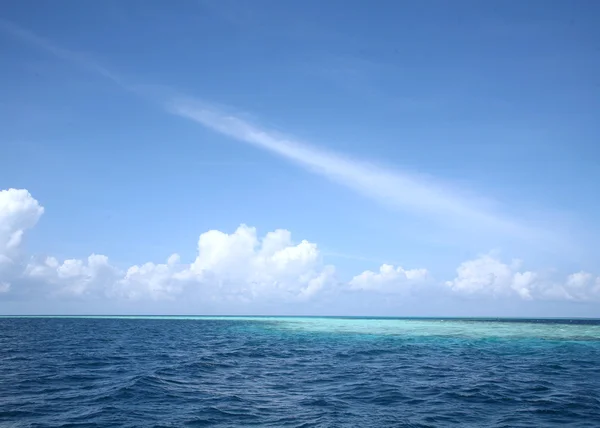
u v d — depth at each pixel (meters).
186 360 35.69
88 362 34.03
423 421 17.09
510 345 50.09
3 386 23.48
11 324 117.50
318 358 38.44
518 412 18.69
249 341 58.03
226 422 16.69
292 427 16.06
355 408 19.28
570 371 30.56
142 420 16.69
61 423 16.09
